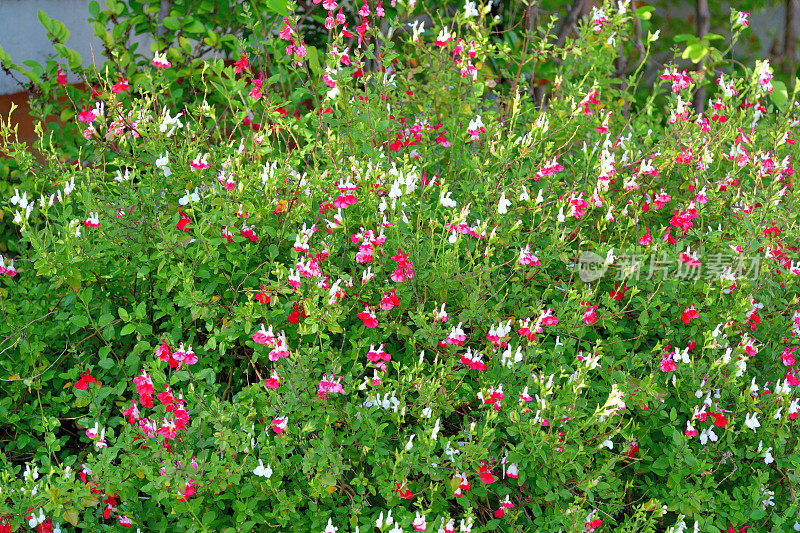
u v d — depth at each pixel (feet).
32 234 9.09
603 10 14.15
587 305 9.99
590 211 11.16
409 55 13.80
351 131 11.17
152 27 14.25
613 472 9.41
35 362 9.71
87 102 13.12
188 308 9.61
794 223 11.02
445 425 9.73
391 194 9.70
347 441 8.44
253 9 14.93
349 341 9.65
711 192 11.66
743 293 10.52
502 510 8.93
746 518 9.25
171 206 10.25
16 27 19.03
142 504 8.76
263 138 10.97
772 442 9.83
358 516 8.43
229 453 8.05
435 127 12.58
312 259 8.98
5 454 9.44
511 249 10.89
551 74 15.78
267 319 9.17
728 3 18.01
